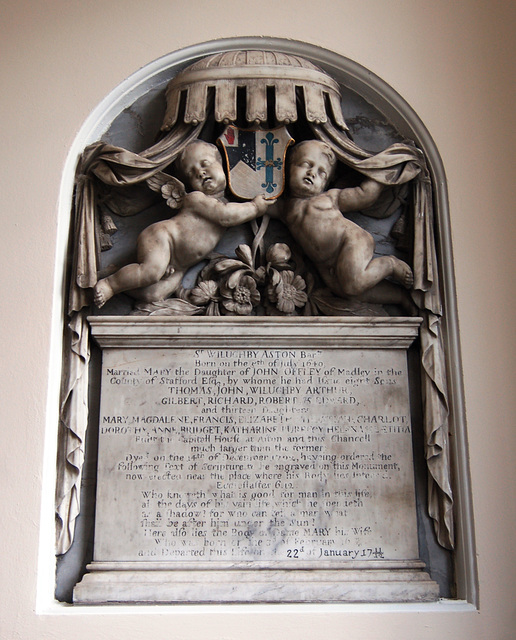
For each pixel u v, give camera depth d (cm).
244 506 259
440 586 260
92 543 258
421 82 299
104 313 278
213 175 280
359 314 281
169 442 264
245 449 264
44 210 277
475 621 248
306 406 269
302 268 289
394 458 267
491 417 266
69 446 261
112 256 286
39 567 246
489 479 261
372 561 257
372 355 276
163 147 285
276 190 285
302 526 259
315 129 290
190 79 290
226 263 281
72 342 270
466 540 258
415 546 260
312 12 303
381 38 303
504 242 283
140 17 301
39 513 249
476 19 304
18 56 293
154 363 271
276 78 291
